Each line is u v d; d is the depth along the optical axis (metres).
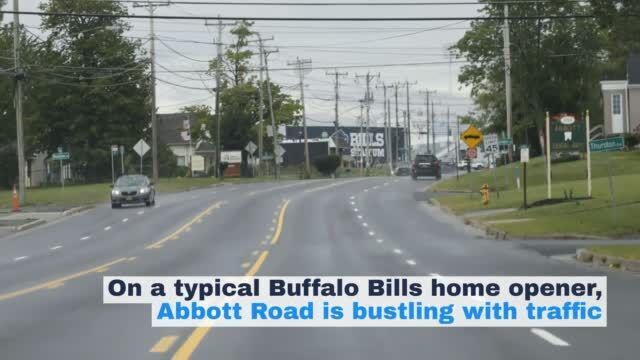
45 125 180.00
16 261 56.19
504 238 66.62
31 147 175.62
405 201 110.38
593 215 73.62
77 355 23.80
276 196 121.94
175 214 95.69
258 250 58.50
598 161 128.12
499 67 156.00
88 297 36.34
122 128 183.75
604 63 153.25
